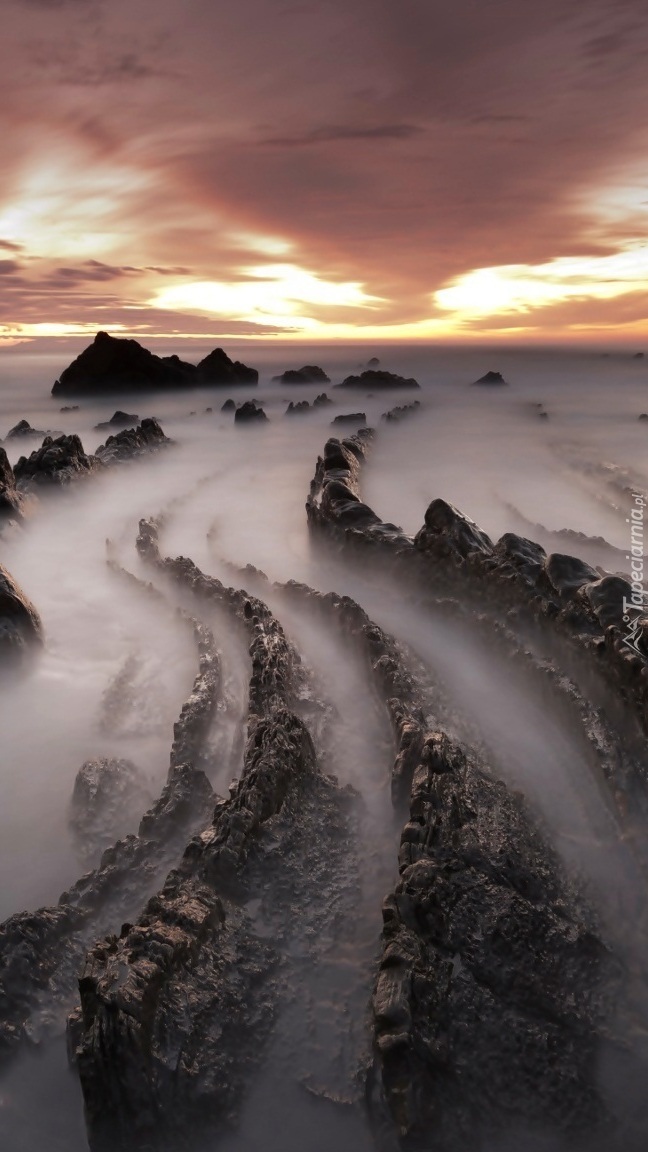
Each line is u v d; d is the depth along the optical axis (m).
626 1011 8.30
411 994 8.05
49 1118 7.70
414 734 12.64
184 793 12.21
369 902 9.94
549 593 16.75
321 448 57.78
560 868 10.38
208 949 8.81
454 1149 7.13
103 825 12.29
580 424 69.31
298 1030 8.20
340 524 25.95
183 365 112.00
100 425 71.12
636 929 9.34
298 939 9.32
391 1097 7.35
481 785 11.74
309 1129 7.39
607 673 13.20
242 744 14.14
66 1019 8.49
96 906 10.30
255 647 17.05
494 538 30.56
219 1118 7.41
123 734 15.10
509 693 15.19
